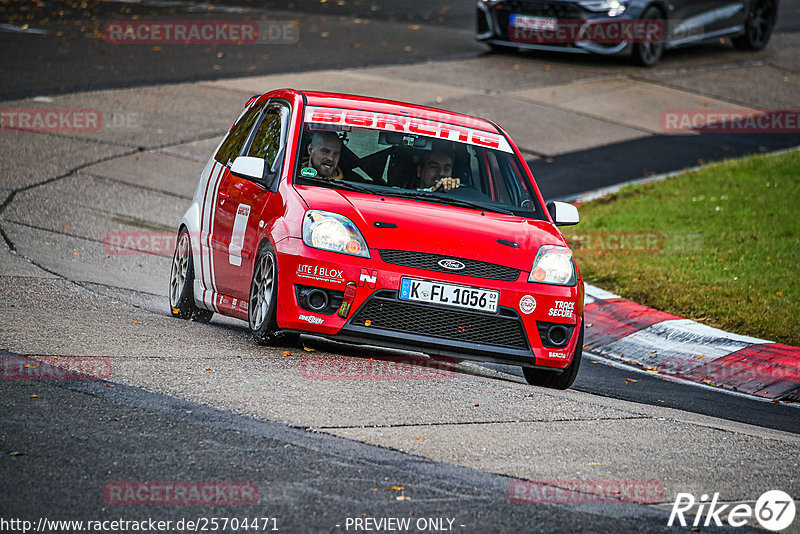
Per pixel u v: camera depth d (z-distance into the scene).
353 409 20.17
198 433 17.97
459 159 27.89
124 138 57.34
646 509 16.44
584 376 29.12
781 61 87.38
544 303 24.64
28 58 73.19
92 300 30.25
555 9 78.75
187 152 56.22
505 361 24.64
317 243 23.88
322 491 15.88
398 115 28.75
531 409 21.80
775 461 19.95
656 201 50.44
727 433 21.72
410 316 23.95
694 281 38.31
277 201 25.55
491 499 16.19
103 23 88.31
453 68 77.44
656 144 63.25
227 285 27.72
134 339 24.69
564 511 15.97
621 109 69.88
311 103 28.39
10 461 16.08
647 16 79.12
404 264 23.92
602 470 18.16
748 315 34.19
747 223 45.50
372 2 107.56
